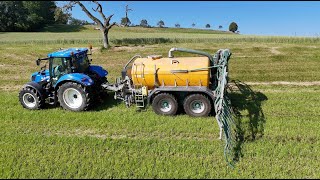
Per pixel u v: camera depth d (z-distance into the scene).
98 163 7.22
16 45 34.12
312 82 14.45
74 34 57.81
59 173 6.81
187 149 7.70
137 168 7.00
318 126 8.95
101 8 26.92
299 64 18.44
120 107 11.02
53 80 10.88
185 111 9.94
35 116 10.12
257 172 6.72
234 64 18.98
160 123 9.39
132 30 73.38
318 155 7.37
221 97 8.35
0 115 10.25
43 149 7.88
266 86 13.77
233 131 8.68
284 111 10.33
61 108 10.98
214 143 7.98
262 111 10.32
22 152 7.76
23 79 16.05
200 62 9.77
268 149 7.67
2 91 13.69
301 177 6.57
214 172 6.79
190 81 9.84
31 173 6.85
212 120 9.47
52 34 58.78
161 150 7.74
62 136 8.59
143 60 10.39
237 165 7.02
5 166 7.10
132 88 10.58
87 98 10.39
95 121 9.64
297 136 8.38
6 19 74.88
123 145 7.98
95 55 23.91
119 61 21.17
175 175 6.68
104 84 11.26
